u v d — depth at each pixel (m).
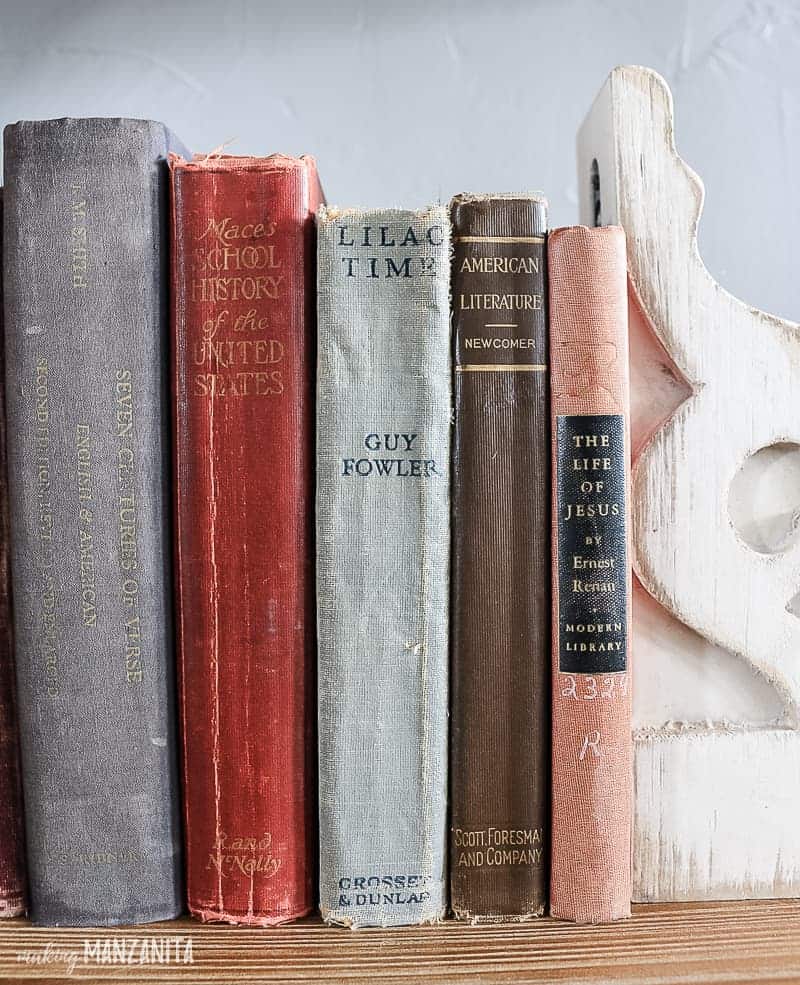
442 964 0.45
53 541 0.47
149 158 0.47
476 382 0.48
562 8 0.69
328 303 0.47
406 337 0.47
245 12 0.69
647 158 0.50
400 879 0.48
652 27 0.69
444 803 0.49
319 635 0.48
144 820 0.48
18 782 0.49
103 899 0.48
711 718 0.52
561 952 0.46
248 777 0.48
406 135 0.70
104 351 0.46
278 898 0.48
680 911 0.50
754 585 0.51
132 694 0.47
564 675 0.48
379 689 0.48
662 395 0.52
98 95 0.69
